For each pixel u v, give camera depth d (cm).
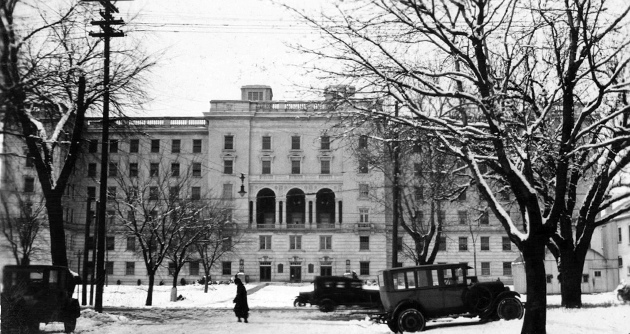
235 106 9206
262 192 9469
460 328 1888
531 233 1605
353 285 3250
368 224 9006
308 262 9081
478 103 1609
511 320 1964
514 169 1611
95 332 1925
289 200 9406
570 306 2295
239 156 9125
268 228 9112
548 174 2517
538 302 1576
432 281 2038
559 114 2330
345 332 1953
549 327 1755
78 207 8719
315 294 3234
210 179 9062
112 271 8931
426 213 5425
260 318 2625
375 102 1792
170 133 9144
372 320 2256
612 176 2256
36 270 1736
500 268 9038
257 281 9006
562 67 1783
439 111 2405
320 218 9494
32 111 2300
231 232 8375
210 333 1928
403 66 1692
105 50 2428
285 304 4197
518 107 2233
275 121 9181
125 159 8412
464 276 2061
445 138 1761
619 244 6844
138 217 6300
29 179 3422
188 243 4575
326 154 9125
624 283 3145
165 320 2455
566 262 2323
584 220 2331
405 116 1911
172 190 5866
